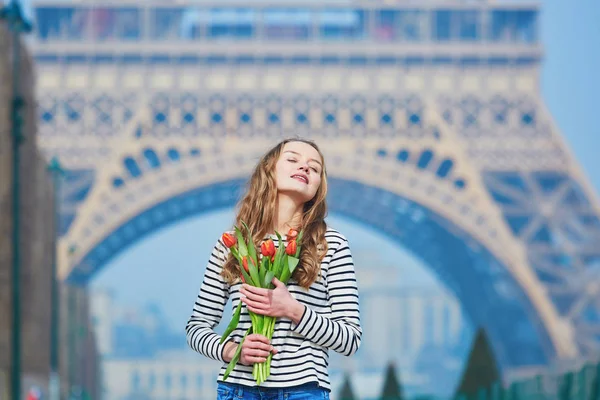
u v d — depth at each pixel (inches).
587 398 729.6
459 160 3393.2
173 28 3937.0
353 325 232.7
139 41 3516.2
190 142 3444.9
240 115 3513.8
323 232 239.8
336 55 3555.6
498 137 3435.0
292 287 233.8
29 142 1683.1
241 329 234.4
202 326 239.3
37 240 1744.6
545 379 874.8
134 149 3390.7
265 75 3555.6
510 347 4042.8
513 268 3307.1
